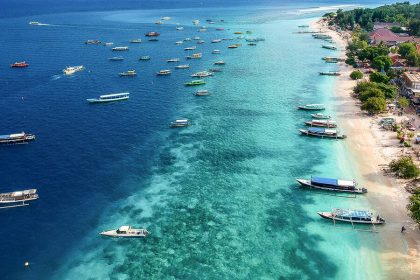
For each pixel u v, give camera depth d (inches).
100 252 3715.6
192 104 7337.6
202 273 3447.3
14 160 5280.5
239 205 4345.5
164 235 3909.9
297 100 7436.0
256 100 7514.8
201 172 5007.4
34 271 3503.9
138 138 5944.9
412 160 4877.0
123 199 4475.9
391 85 7263.8
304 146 5615.2
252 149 5580.7
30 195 4448.8
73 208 4320.9
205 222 4084.6
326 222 4030.5
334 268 3454.7
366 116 6437.0
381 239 3762.3
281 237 3848.4
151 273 3464.6
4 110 6914.4
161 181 4815.5
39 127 6269.7
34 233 3956.7
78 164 5187.0
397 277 3312.0
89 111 6953.7
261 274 3417.8
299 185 4677.7
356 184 4574.3
